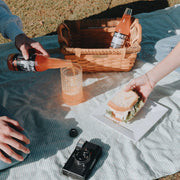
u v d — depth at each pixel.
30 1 2.87
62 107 1.26
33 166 0.98
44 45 1.88
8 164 0.92
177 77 1.47
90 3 2.77
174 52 1.01
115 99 1.12
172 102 1.27
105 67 1.44
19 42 1.23
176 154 1.02
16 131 0.87
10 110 1.24
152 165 0.98
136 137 1.05
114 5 2.71
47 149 1.04
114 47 1.38
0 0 1.46
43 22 2.50
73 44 1.60
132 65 1.46
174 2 2.71
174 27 2.07
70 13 2.62
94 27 1.56
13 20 1.38
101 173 0.95
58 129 1.14
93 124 1.16
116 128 1.10
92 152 0.98
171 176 1.00
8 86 1.42
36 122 1.18
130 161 1.00
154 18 2.21
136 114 1.17
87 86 1.42
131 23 1.50
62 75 1.16
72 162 0.95
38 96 1.34
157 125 1.16
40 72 1.55
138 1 2.76
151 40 1.91
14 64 1.11
